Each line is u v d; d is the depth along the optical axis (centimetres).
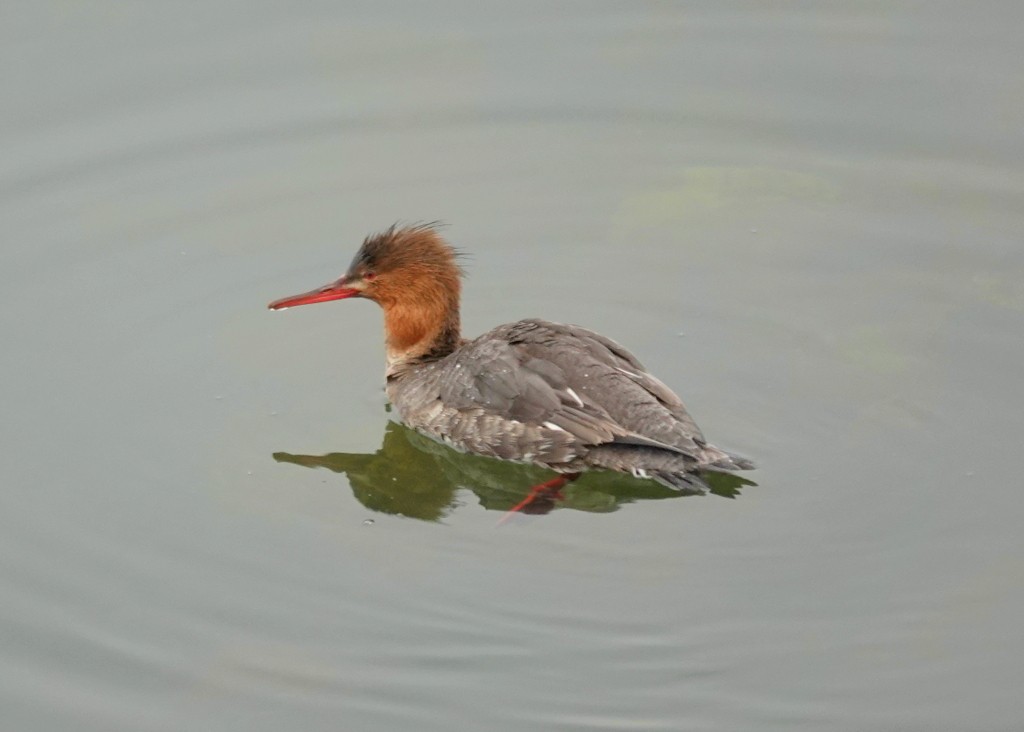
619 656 1195
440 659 1202
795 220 1802
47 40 2042
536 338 1480
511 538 1352
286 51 2045
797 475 1400
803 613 1228
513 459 1464
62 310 1700
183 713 1164
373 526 1386
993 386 1512
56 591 1295
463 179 1894
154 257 1778
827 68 1997
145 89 1977
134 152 1903
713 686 1162
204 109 1958
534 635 1222
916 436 1445
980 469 1390
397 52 2053
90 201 1844
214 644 1230
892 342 1591
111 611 1270
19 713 1166
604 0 2103
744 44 2048
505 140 1942
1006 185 1808
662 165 1898
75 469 1464
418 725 1140
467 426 1488
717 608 1238
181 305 1714
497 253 1789
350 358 1659
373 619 1250
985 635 1194
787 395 1523
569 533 1352
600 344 1457
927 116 1917
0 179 1852
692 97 1977
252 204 1853
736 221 1811
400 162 1914
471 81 2014
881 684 1154
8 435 1512
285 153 1919
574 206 1852
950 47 2011
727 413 1502
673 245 1784
